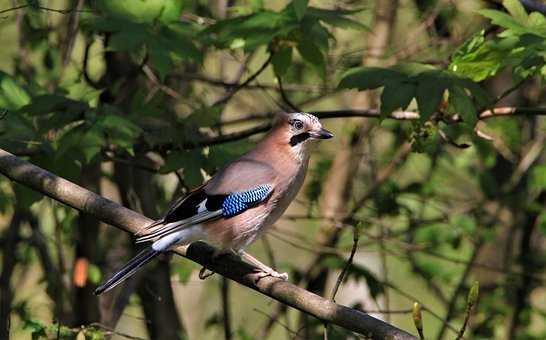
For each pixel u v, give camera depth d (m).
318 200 14.37
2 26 13.52
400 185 15.55
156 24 10.06
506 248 14.59
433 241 13.80
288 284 7.65
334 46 13.16
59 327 9.02
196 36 10.06
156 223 8.45
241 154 10.20
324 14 9.98
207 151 10.42
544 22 9.47
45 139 9.66
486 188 14.27
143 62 10.43
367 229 14.20
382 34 13.47
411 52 12.93
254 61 15.96
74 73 11.91
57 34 13.69
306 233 18.52
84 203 8.47
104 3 10.09
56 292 11.98
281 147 9.31
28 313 12.18
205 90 13.29
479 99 8.95
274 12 9.97
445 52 12.59
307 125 9.30
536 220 14.66
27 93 10.16
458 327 14.25
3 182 12.36
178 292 17.00
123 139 9.34
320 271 13.85
